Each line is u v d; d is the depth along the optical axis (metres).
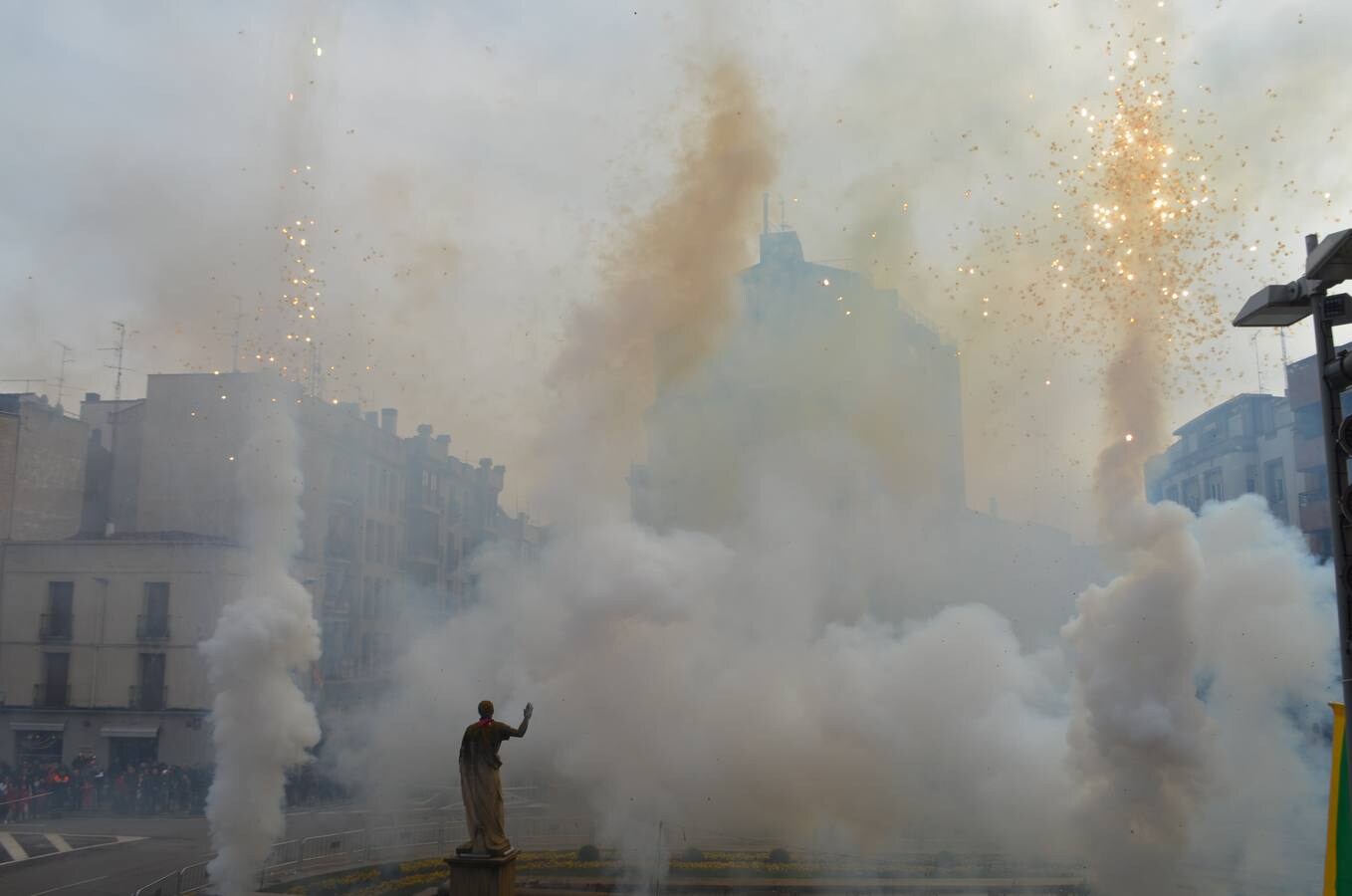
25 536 43.25
